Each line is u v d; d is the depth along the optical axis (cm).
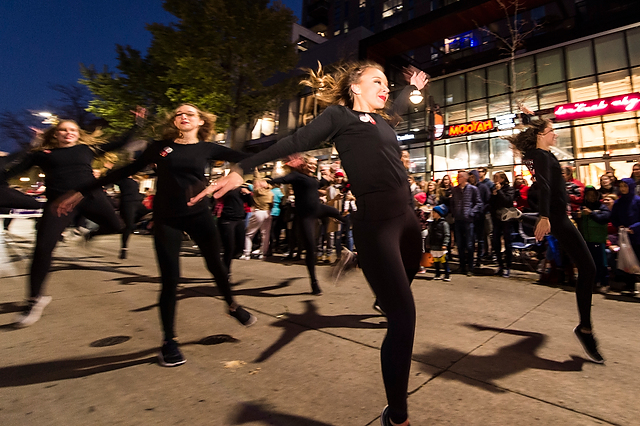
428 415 168
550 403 180
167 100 1419
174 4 1220
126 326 293
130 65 1423
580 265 231
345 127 149
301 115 2027
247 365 222
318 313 335
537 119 255
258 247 831
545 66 1488
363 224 143
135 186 625
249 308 351
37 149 315
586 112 1327
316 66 2022
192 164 221
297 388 193
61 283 453
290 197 748
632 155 1239
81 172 318
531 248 584
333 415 167
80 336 269
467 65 1716
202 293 410
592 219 452
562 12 1478
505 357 236
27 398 181
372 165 144
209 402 178
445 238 506
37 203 393
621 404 179
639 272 411
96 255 712
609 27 1354
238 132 1609
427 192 795
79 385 195
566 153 1397
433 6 3381
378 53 1922
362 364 224
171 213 221
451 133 1644
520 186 621
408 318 132
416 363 226
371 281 140
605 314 343
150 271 542
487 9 1590
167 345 222
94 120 1909
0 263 607
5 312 332
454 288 455
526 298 400
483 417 166
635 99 1220
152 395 184
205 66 1245
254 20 1248
